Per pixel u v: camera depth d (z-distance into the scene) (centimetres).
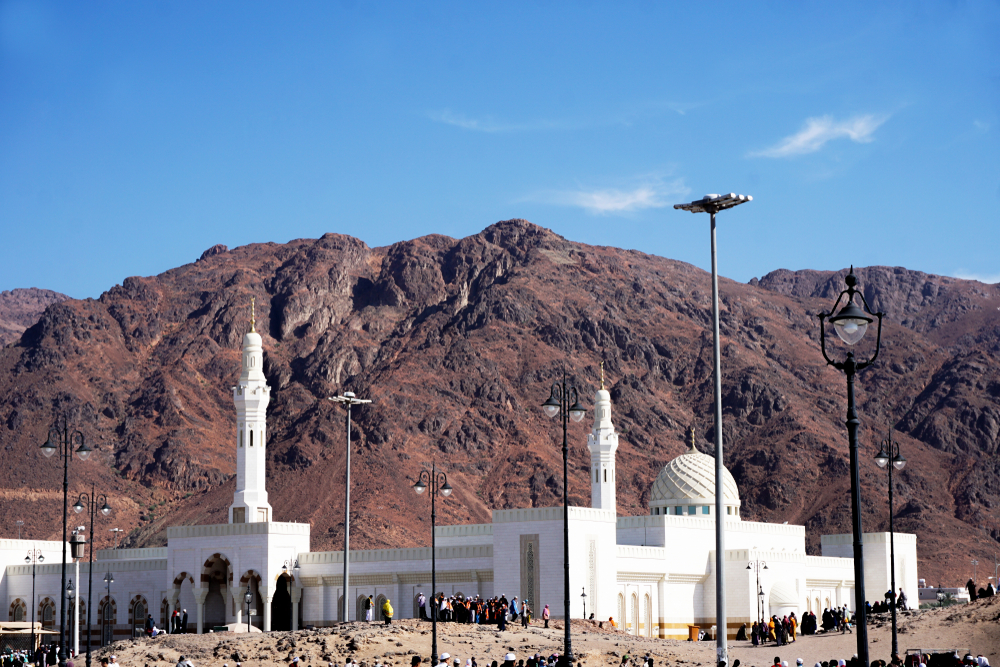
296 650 7244
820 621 12781
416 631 7594
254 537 11406
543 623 8994
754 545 12938
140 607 12431
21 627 10525
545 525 10300
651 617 11306
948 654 6038
